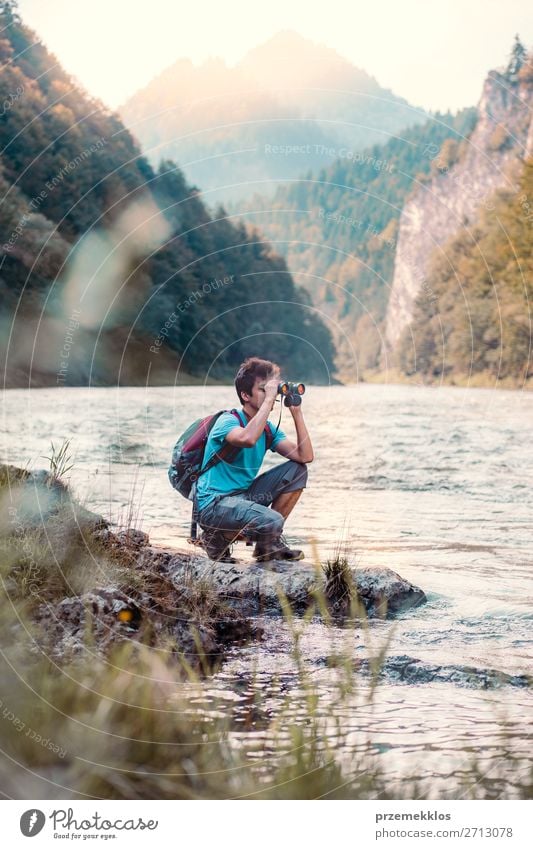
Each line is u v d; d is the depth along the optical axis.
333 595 4.41
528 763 2.43
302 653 3.59
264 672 3.30
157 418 16.61
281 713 2.55
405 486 8.84
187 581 4.37
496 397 28.42
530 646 3.71
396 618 4.20
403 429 15.77
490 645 3.72
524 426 16.50
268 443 5.20
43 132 41.22
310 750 2.34
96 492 6.95
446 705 2.95
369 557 5.45
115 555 4.43
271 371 5.12
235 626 3.90
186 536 5.86
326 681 3.20
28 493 4.70
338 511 7.29
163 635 3.49
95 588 3.55
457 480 9.34
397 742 2.58
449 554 5.62
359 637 3.85
